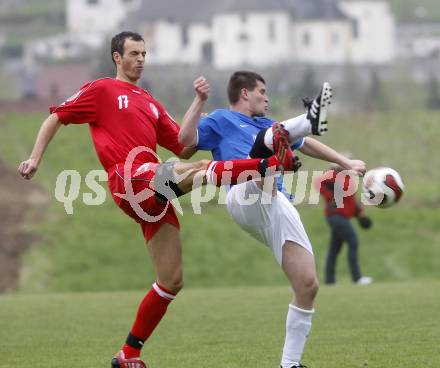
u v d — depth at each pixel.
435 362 26.09
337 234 56.78
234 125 26.69
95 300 47.00
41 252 84.50
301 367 24.55
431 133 142.62
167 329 35.00
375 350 28.56
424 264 83.12
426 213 96.25
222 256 84.81
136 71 26.12
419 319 35.34
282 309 40.31
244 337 32.47
